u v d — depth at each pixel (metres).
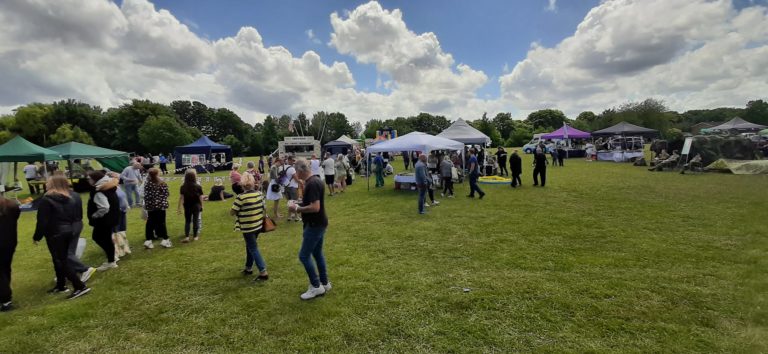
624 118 47.75
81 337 3.44
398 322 3.49
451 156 17.03
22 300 4.34
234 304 4.02
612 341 3.05
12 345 3.30
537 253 5.46
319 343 3.18
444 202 10.30
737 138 17.23
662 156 18.73
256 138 75.50
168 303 4.11
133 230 7.98
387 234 6.88
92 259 5.86
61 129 57.28
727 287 4.01
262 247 6.24
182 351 3.17
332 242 6.44
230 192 14.58
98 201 5.03
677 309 3.55
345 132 88.69
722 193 10.25
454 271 4.80
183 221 8.88
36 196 14.34
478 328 3.34
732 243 5.64
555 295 3.96
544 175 12.73
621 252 5.39
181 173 26.41
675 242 5.79
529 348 3.00
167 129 59.03
